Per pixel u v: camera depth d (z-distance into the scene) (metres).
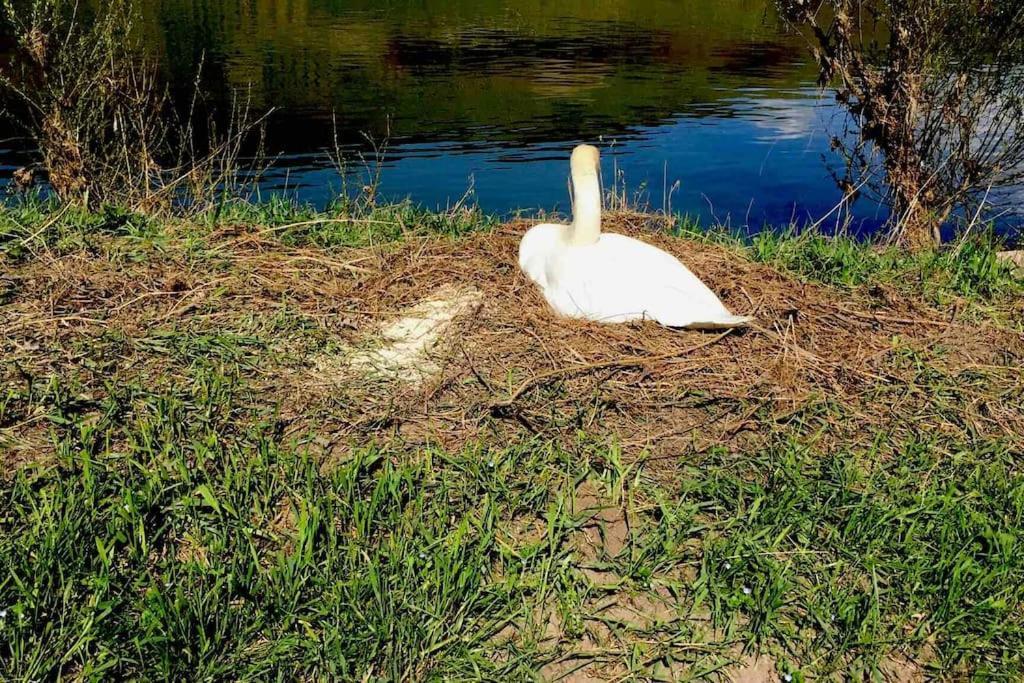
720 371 4.64
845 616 3.25
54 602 3.04
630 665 3.06
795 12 7.45
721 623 3.25
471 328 4.89
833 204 9.88
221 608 3.10
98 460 3.72
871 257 6.39
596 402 4.33
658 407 4.36
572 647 3.13
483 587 3.28
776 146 12.44
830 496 3.81
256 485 3.67
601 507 3.70
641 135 13.17
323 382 4.41
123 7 7.48
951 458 4.11
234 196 7.23
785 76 17.75
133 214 6.14
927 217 7.29
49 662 2.82
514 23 25.42
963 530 3.64
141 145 7.34
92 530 3.31
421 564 3.32
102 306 4.92
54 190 7.13
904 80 7.07
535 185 10.66
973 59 6.95
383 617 3.08
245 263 5.50
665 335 4.88
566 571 3.38
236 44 20.25
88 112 7.16
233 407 4.18
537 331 4.88
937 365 4.83
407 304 5.20
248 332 4.77
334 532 3.40
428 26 24.53
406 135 13.09
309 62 18.55
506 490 3.71
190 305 4.95
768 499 3.77
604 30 24.08
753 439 4.21
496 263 5.70
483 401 4.31
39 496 3.48
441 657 3.03
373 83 16.73
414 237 6.20
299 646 3.00
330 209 6.86
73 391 4.16
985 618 3.30
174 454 3.80
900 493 3.85
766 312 5.25
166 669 2.83
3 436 3.85
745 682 3.06
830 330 5.12
